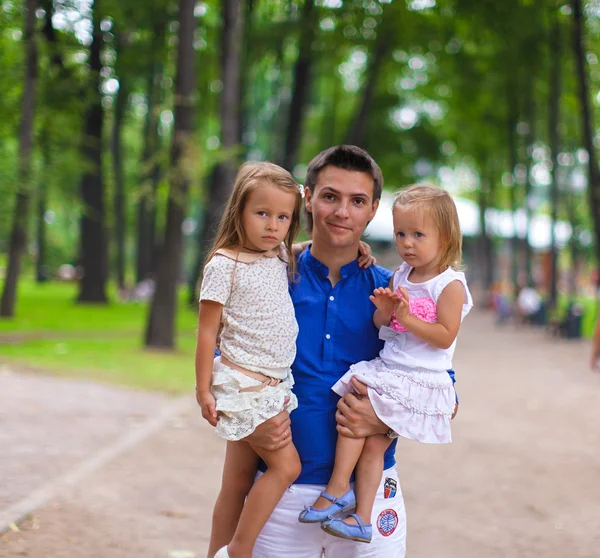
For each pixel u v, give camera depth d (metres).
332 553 2.99
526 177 30.00
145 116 29.42
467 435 8.40
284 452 2.84
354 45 19.33
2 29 18.89
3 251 27.11
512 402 10.74
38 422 7.92
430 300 2.94
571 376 13.73
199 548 4.74
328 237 2.88
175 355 13.78
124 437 7.51
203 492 5.89
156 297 14.38
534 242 42.25
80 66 20.70
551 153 26.36
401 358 2.93
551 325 23.03
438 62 21.38
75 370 11.41
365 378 2.88
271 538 2.97
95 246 25.64
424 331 2.87
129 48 21.73
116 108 26.53
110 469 6.36
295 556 2.97
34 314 20.44
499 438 8.30
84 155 23.61
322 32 19.58
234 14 14.91
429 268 2.99
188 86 13.88
